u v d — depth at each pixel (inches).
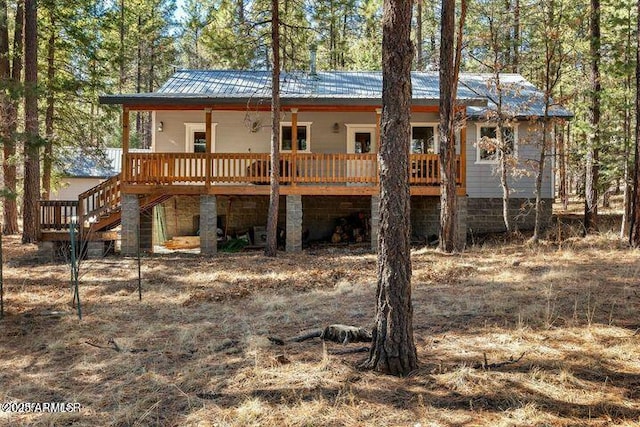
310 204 657.6
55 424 151.6
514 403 147.4
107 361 210.1
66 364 210.5
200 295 331.3
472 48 652.1
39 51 701.9
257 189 537.6
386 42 171.9
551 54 531.5
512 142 640.4
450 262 430.9
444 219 502.0
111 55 773.9
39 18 677.3
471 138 648.4
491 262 425.1
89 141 783.7
